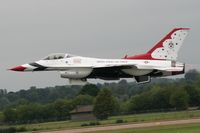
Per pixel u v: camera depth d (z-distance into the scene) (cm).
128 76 17100
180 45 17225
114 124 18150
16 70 16962
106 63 16950
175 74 17100
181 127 14775
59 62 16950
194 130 13888
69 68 16900
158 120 18312
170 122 16788
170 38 17200
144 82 17138
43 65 16925
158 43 17238
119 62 17025
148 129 14825
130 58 17162
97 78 17088
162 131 14100
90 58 17062
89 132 15188
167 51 17188
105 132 14800
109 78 17075
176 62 17100
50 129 18438
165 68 16912
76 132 15588
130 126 16400
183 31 17200
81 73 16775
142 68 16900
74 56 17088
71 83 16925
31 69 16988
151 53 17200
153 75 17175
